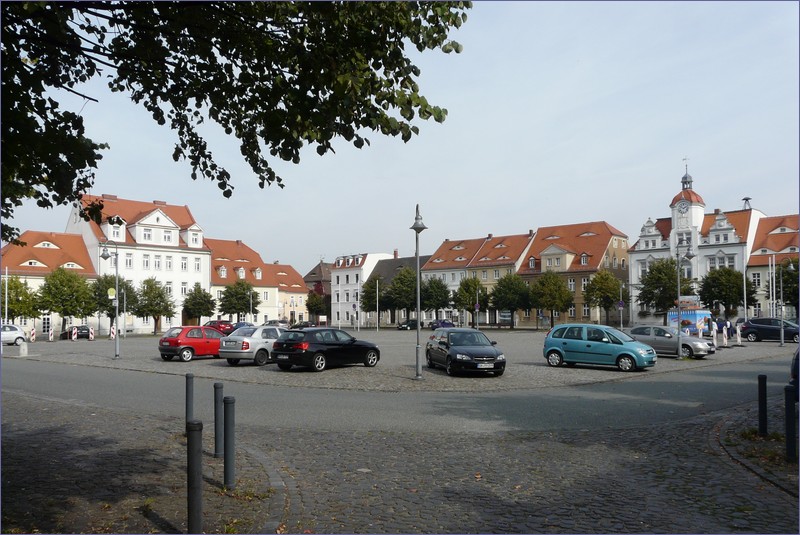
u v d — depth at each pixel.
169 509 6.16
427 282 86.62
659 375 20.88
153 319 76.44
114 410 12.96
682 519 6.02
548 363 24.05
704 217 78.06
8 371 23.61
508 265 92.69
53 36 5.71
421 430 10.87
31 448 9.01
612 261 87.38
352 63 5.87
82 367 25.50
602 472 7.85
